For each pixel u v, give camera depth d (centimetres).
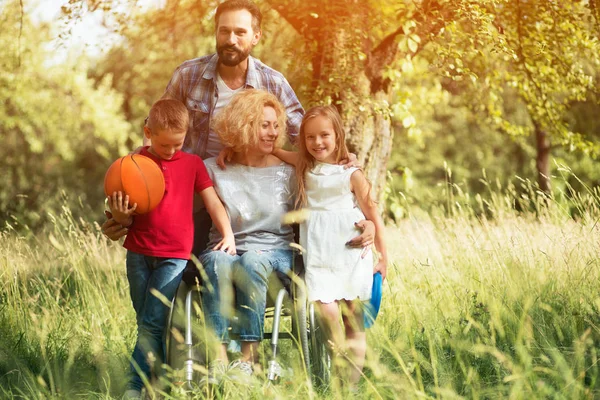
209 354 381
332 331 386
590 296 467
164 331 390
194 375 387
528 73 875
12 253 654
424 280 560
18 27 1529
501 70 1009
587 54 903
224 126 409
